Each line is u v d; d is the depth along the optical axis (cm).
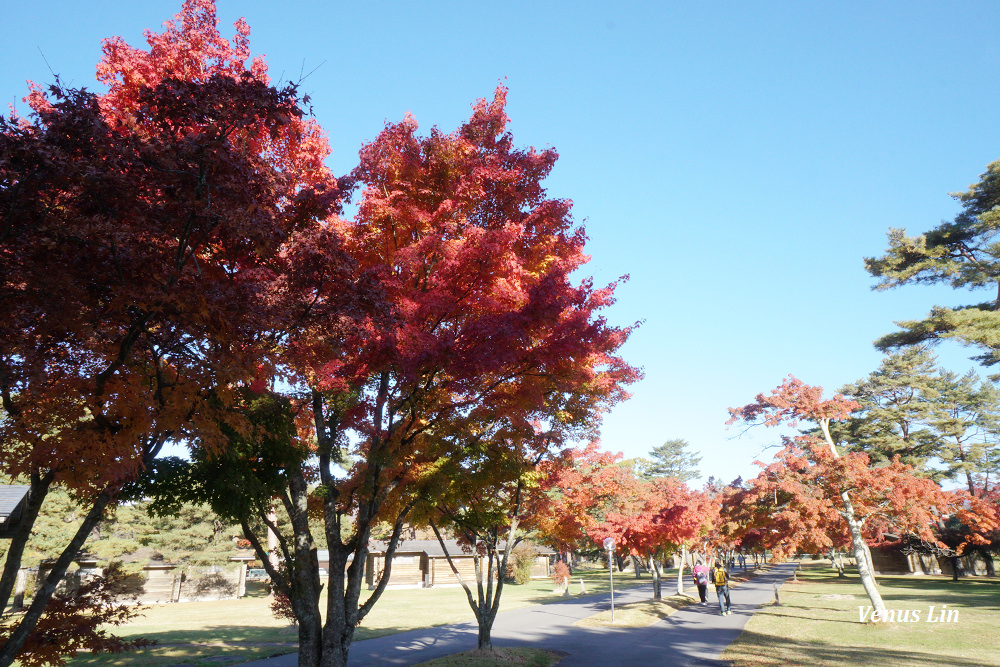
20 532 559
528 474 1504
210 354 609
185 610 3403
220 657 1641
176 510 920
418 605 3428
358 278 709
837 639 1659
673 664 1354
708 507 3344
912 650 1437
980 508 1984
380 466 905
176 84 571
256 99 582
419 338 785
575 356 852
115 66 873
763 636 1769
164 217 567
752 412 2275
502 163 1014
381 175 1016
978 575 5012
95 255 537
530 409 940
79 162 489
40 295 518
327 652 949
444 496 1305
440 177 1009
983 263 3089
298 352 726
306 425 1144
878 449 5219
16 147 465
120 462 546
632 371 1309
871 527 2309
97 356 618
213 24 949
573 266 1042
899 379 5491
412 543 5669
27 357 537
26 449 540
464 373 783
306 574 984
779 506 2244
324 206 698
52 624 723
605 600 3356
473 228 880
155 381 662
